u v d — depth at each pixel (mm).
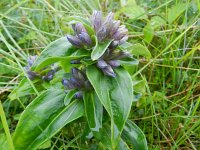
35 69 226
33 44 373
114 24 226
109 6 424
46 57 232
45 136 230
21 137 231
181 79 334
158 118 301
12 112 323
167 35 372
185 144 286
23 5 426
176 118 296
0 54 354
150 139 292
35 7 421
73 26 235
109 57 228
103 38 221
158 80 337
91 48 225
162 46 354
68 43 234
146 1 424
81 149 275
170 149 285
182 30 362
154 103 313
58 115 235
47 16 405
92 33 227
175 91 331
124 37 230
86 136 249
